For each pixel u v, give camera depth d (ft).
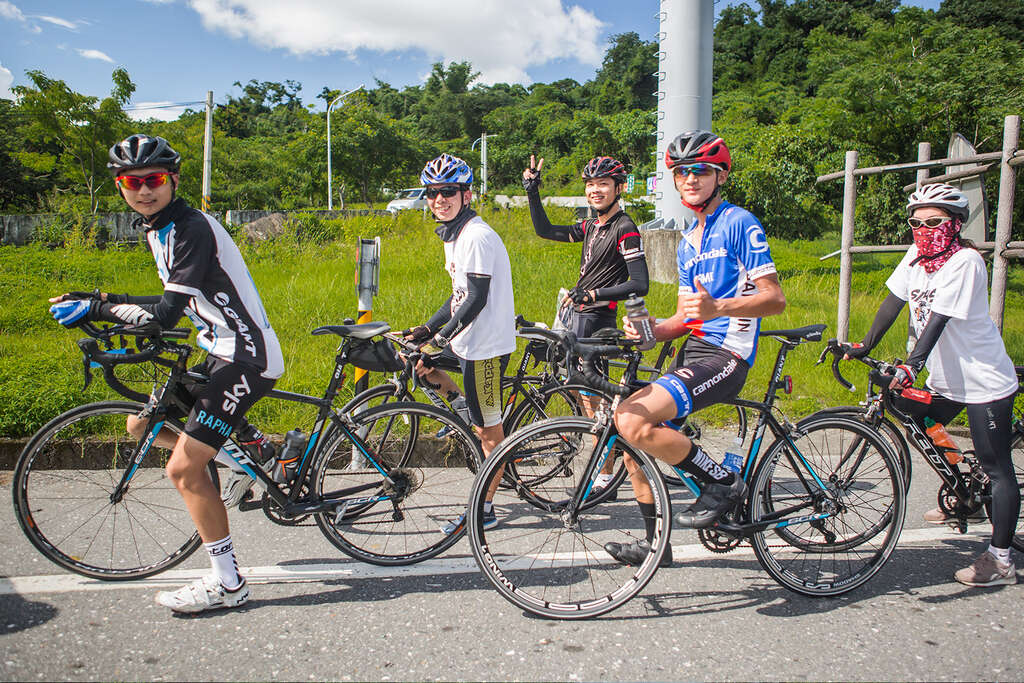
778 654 8.80
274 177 135.74
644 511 10.37
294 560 11.14
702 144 9.45
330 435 10.78
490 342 11.62
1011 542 10.75
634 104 250.57
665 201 36.24
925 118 63.62
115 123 80.59
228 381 9.44
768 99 181.98
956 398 10.87
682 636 9.21
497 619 9.56
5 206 105.91
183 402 10.19
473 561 11.22
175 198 9.30
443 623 9.43
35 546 10.37
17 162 104.53
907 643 9.09
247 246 43.16
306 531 12.21
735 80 247.29
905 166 21.27
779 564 10.46
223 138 134.00
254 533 12.09
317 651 8.72
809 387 19.88
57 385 16.14
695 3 34.91
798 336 10.38
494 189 195.42
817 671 8.46
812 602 10.15
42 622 9.21
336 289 28.48
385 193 140.77
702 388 9.30
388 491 11.20
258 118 290.97
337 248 42.98
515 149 215.31
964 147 22.08
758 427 10.40
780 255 49.08
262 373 9.71
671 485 14.24
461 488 13.79
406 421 11.85
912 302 11.18
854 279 37.14
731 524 10.11
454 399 12.95
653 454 9.46
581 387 10.83
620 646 8.95
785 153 72.79
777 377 10.50
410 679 8.19
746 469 10.36
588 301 13.50
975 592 10.47
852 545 11.23
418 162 134.92
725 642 9.08
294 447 10.46
